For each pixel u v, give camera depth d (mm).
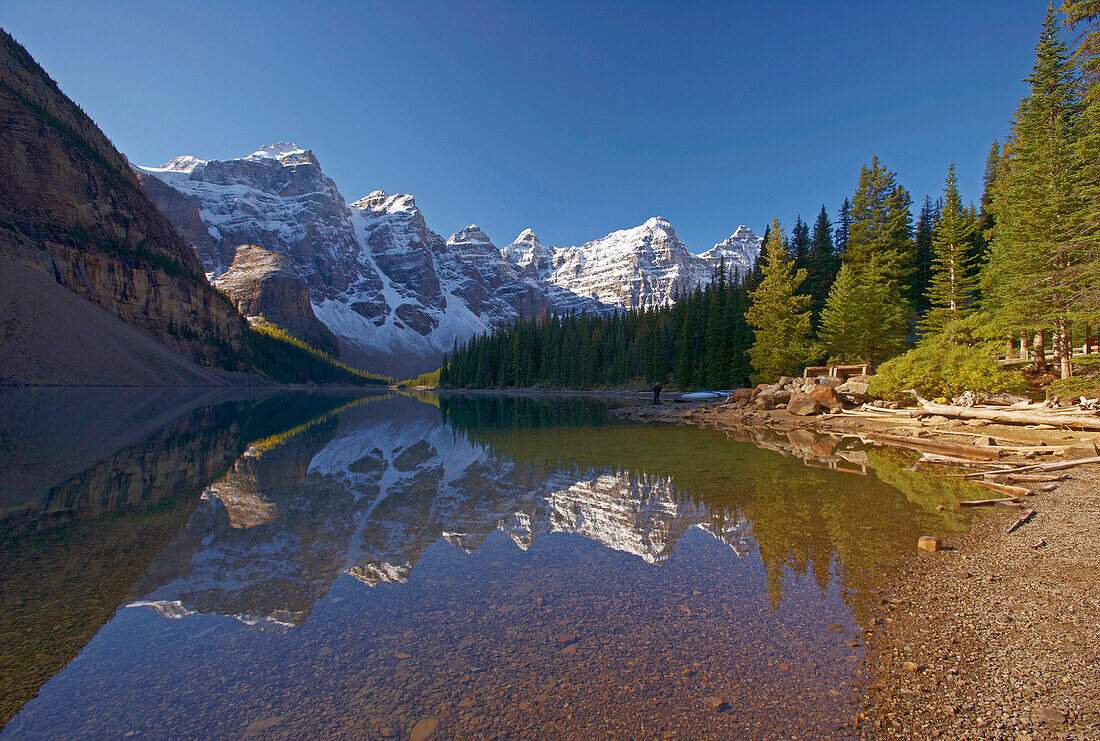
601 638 5562
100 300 105625
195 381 103688
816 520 10062
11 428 28016
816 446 20641
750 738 3938
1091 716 4211
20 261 90625
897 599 6492
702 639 5535
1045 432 18703
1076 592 6570
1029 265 24078
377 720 4191
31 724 4191
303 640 5625
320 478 15672
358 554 8641
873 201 43000
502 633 5715
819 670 4938
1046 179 23828
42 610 6461
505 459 18953
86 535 9742
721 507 11227
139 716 4289
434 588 7094
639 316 107500
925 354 26656
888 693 4570
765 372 41906
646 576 7398
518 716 4215
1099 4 18078
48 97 119500
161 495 13320
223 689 4699
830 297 41688
